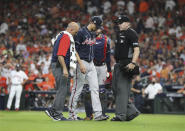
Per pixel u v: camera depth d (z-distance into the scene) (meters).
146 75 59.44
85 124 23.95
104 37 30.00
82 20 88.88
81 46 28.64
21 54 73.06
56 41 27.50
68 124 23.67
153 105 53.25
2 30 87.94
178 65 65.19
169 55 70.06
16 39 81.44
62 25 85.88
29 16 91.00
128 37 28.33
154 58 70.00
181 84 57.31
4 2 94.56
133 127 22.95
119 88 28.48
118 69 28.64
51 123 24.53
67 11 92.50
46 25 87.81
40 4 94.25
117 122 27.12
